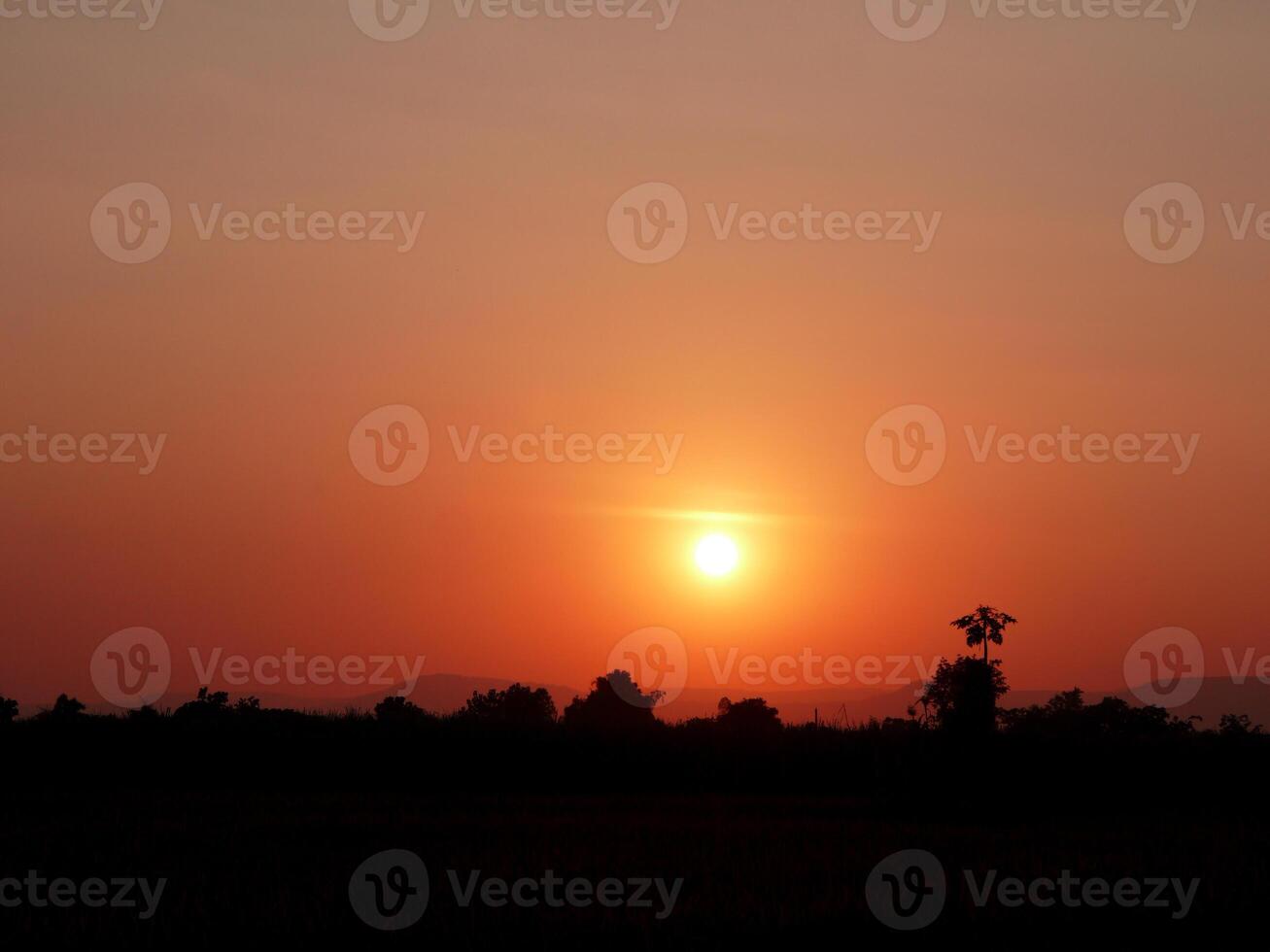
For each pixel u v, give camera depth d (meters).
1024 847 31.47
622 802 43.38
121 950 20.83
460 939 21.38
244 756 51.72
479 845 30.88
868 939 21.88
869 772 49.41
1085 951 21.55
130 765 50.69
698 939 21.56
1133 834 34.72
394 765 51.53
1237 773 46.91
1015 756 46.78
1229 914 23.86
